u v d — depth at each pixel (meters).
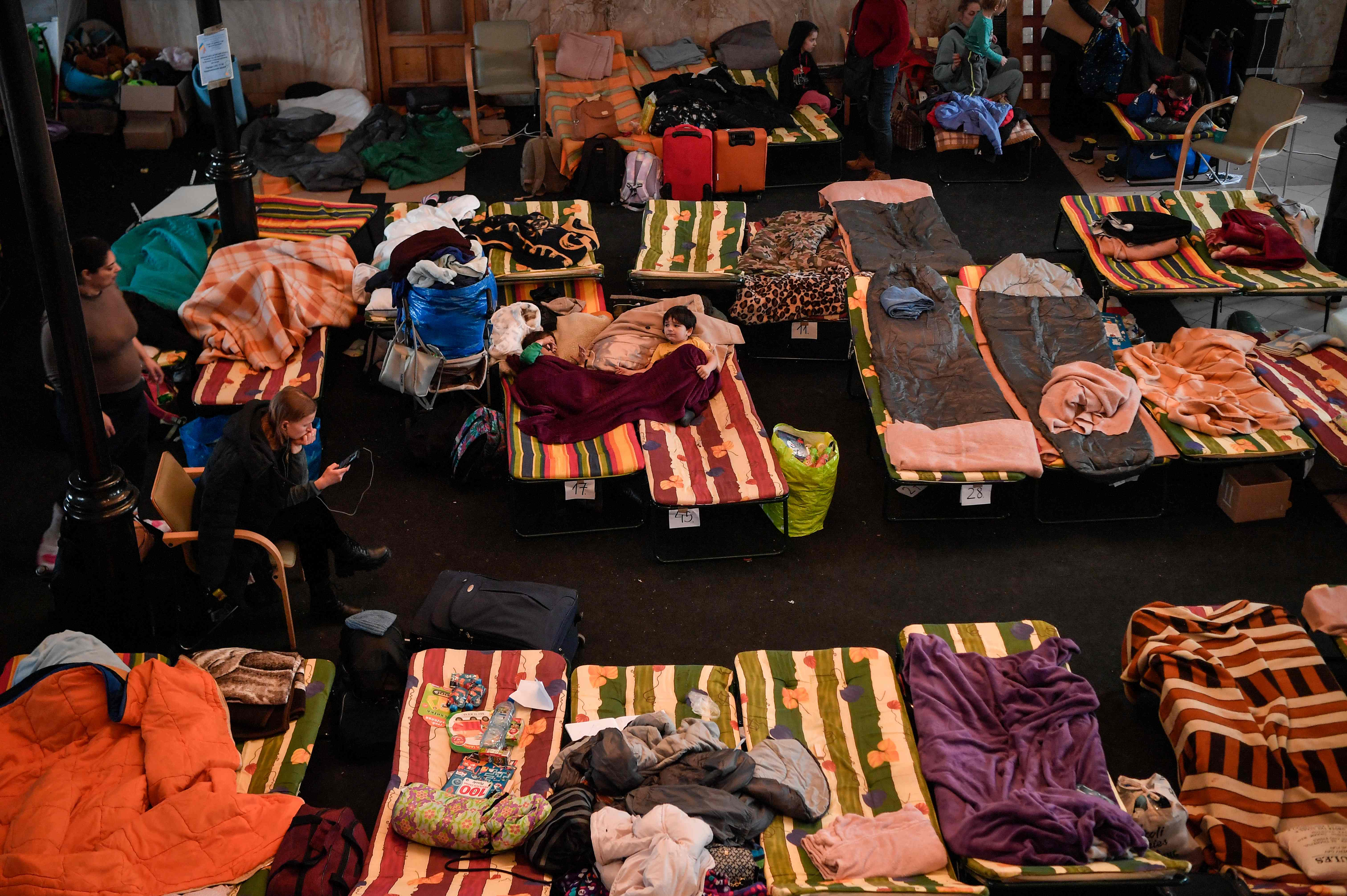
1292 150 10.57
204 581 5.41
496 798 4.71
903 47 9.48
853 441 7.38
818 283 7.77
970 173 10.39
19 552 6.45
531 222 8.41
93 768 4.70
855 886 4.31
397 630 5.53
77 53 11.09
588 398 6.87
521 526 6.64
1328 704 5.04
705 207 8.73
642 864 4.29
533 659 5.33
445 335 6.96
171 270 7.86
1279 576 6.33
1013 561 6.47
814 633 6.01
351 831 4.57
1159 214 8.23
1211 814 4.79
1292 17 11.34
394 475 7.09
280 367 7.24
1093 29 10.26
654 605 6.18
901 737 5.00
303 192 10.10
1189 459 6.46
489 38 10.86
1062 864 4.39
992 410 6.74
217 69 7.42
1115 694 5.67
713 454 6.56
